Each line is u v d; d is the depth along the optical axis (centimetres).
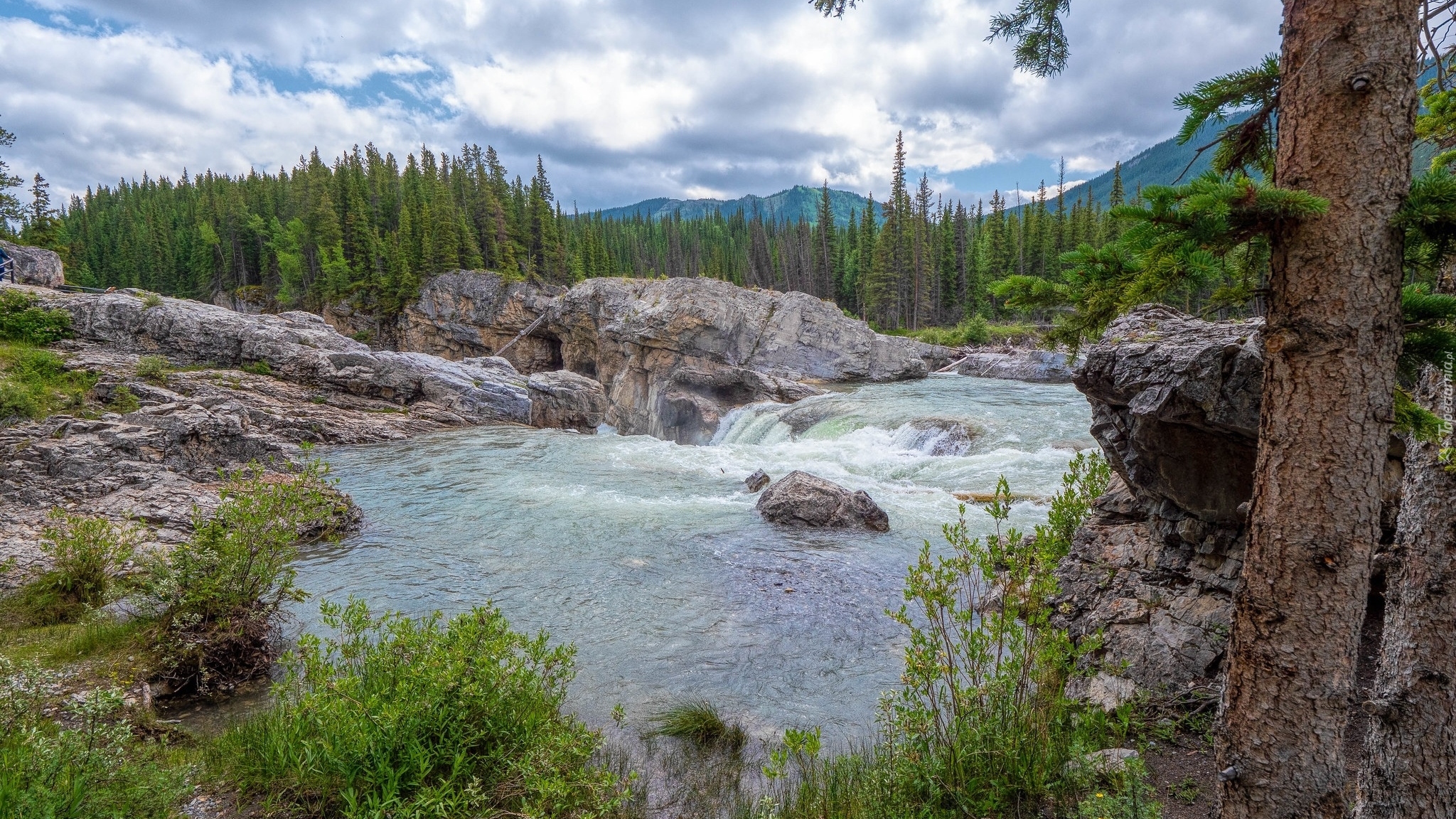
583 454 2325
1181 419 595
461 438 2753
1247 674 318
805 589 1062
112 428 1596
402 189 9438
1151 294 305
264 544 819
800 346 3991
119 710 616
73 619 855
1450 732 342
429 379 3281
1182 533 689
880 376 4009
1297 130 292
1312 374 287
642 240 12400
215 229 9169
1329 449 285
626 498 1683
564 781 491
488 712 533
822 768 585
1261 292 319
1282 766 304
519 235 7950
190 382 2736
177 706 698
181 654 720
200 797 506
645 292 4331
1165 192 285
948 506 1518
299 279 7925
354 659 691
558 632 913
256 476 879
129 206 11000
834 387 3644
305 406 2875
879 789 495
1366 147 274
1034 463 1803
